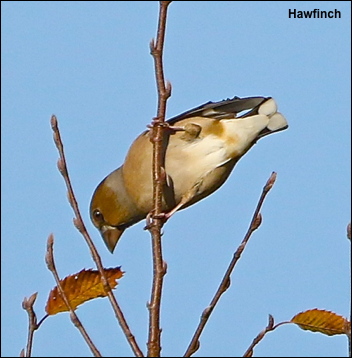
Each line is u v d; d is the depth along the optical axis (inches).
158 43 249.4
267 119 381.7
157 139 265.4
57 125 222.8
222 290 216.7
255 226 225.3
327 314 210.7
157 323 218.4
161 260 231.8
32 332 199.3
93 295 208.8
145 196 383.6
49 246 207.6
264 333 212.5
